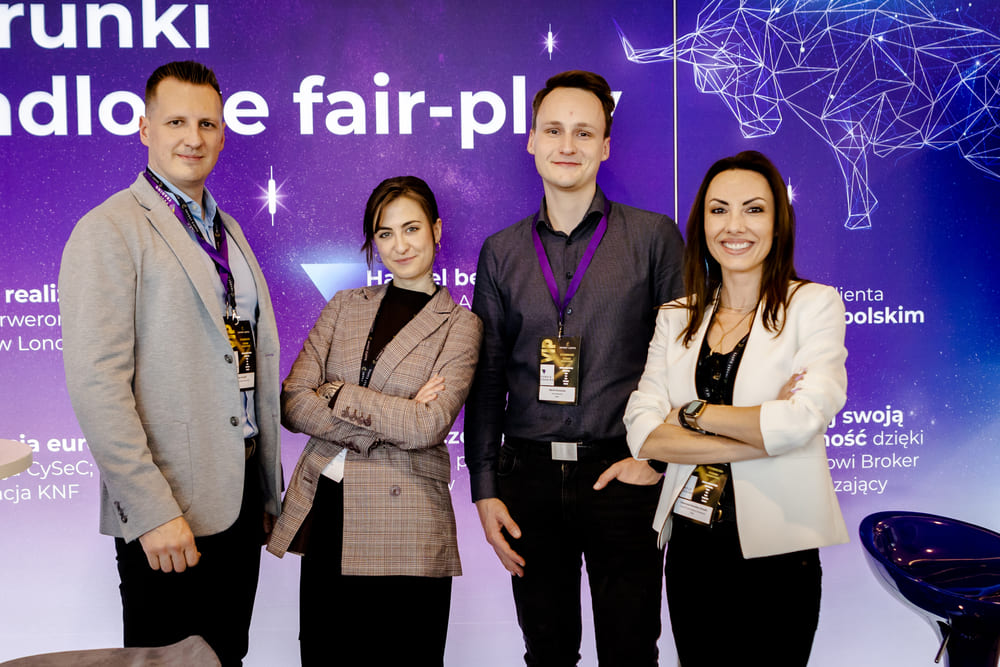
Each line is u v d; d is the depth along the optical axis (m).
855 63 2.87
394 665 2.11
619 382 2.23
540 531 2.24
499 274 2.35
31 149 2.75
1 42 2.74
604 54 2.85
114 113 2.77
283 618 2.89
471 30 2.83
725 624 1.77
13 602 2.81
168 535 1.79
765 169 1.83
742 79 2.87
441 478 2.19
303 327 2.85
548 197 2.34
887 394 2.93
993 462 2.96
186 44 2.77
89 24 2.75
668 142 2.87
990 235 2.91
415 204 2.25
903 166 2.89
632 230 2.30
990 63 2.88
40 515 2.81
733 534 1.77
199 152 1.98
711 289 1.96
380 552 2.07
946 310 2.92
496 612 2.93
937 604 1.70
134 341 1.88
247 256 2.15
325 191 2.83
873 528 1.96
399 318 2.26
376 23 2.81
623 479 2.18
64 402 2.79
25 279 2.77
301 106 2.81
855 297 2.91
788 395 1.73
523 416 2.27
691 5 2.85
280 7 2.79
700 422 1.77
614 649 2.19
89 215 1.88
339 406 2.08
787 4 2.86
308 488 2.16
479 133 2.85
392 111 2.83
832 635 2.96
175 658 1.25
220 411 1.96
